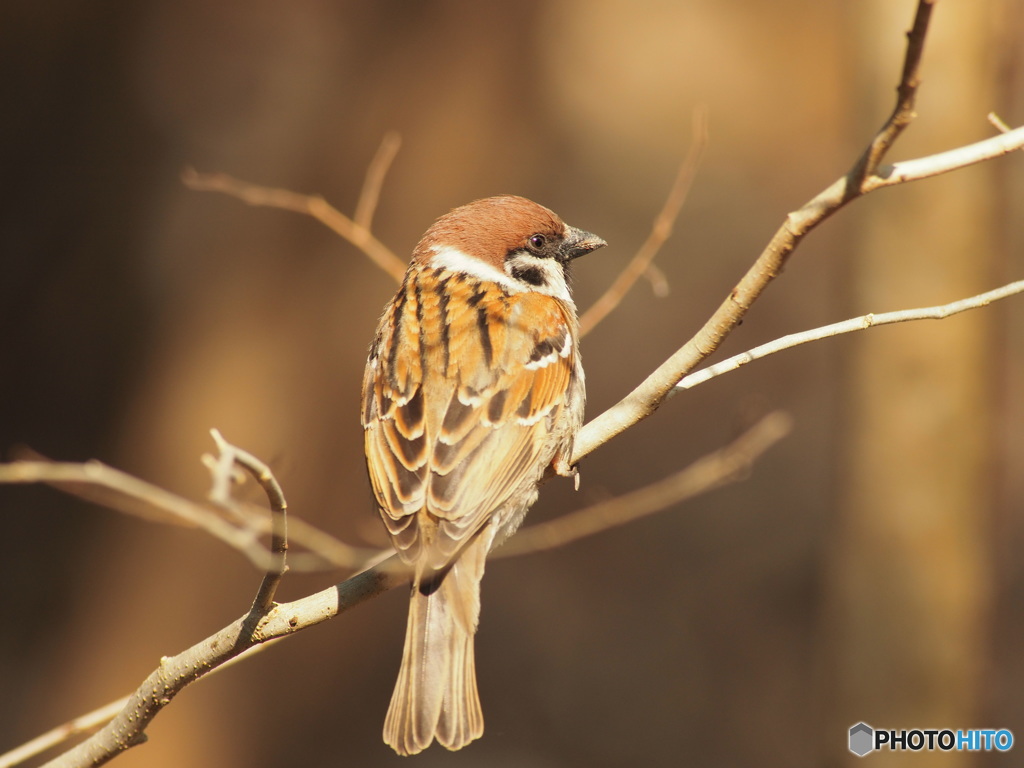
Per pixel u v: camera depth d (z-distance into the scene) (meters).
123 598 13.62
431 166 14.20
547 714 17.34
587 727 17.12
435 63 14.30
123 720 5.42
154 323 14.13
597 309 8.21
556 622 18.42
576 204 20.48
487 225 7.39
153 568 13.51
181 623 13.45
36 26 14.34
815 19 23.12
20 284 14.45
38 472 7.36
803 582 18.70
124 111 14.59
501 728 17.27
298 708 15.20
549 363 6.59
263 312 13.85
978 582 10.02
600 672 17.81
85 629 13.71
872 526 10.08
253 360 13.77
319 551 8.20
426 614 5.57
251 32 14.80
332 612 5.26
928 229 9.70
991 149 4.66
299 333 13.84
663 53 22.97
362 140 14.11
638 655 18.03
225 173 14.24
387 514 5.88
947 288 9.75
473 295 6.87
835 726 10.34
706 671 17.86
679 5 23.12
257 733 14.66
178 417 13.81
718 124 22.86
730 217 22.05
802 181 22.50
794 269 21.83
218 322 13.89
